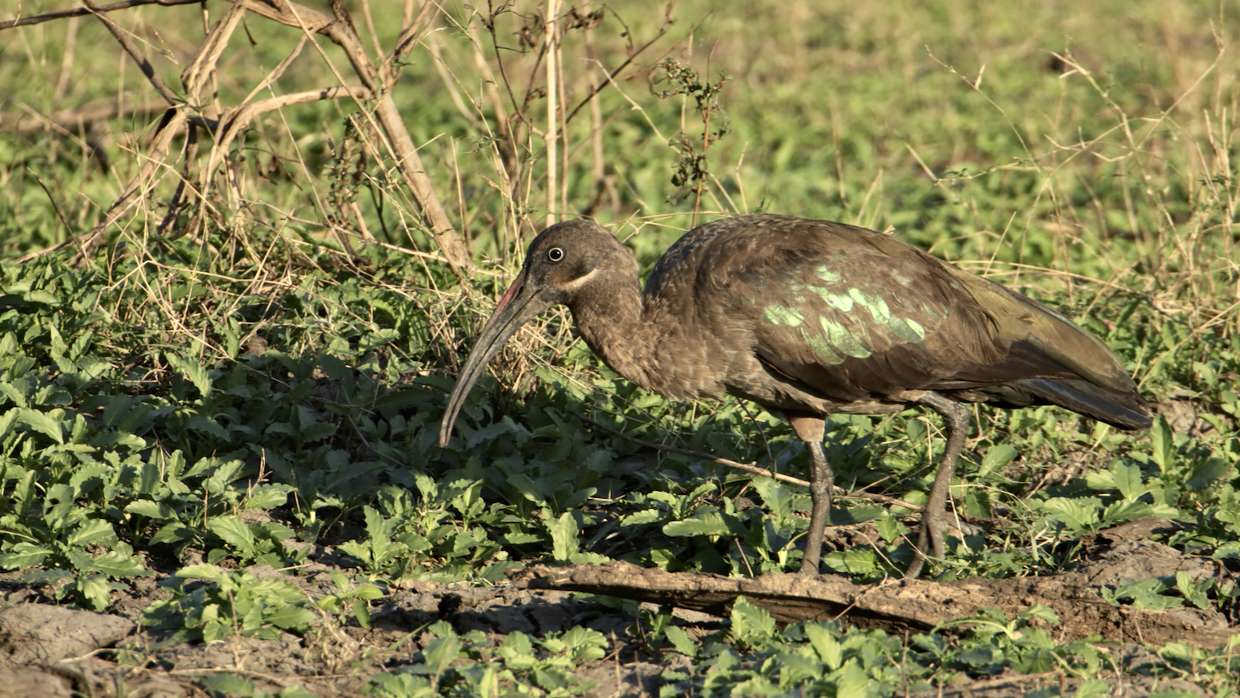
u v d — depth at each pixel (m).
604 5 12.75
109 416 9.70
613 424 11.29
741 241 9.19
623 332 9.27
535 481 9.60
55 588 7.83
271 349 11.20
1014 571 8.87
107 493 8.66
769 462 10.75
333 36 12.61
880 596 7.67
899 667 7.03
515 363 11.37
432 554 9.02
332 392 11.23
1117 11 30.70
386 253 13.06
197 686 6.81
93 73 22.55
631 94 23.59
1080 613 7.76
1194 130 18.95
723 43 27.73
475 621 7.98
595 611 8.18
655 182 18.47
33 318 11.16
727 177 19.02
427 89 23.59
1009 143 20.95
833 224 9.48
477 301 11.76
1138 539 9.34
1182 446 10.69
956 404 9.33
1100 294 13.69
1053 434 11.12
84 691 6.69
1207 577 8.39
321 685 6.97
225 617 7.45
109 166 17.75
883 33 29.55
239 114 12.33
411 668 6.94
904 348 9.03
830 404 9.31
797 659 6.81
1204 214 13.59
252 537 8.48
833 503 10.08
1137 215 17.42
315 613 7.74
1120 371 9.61
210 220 13.05
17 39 22.78
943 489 9.22
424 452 10.20
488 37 25.14
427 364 11.63
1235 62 24.19
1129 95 23.31
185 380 10.65
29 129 18.34
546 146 12.85
